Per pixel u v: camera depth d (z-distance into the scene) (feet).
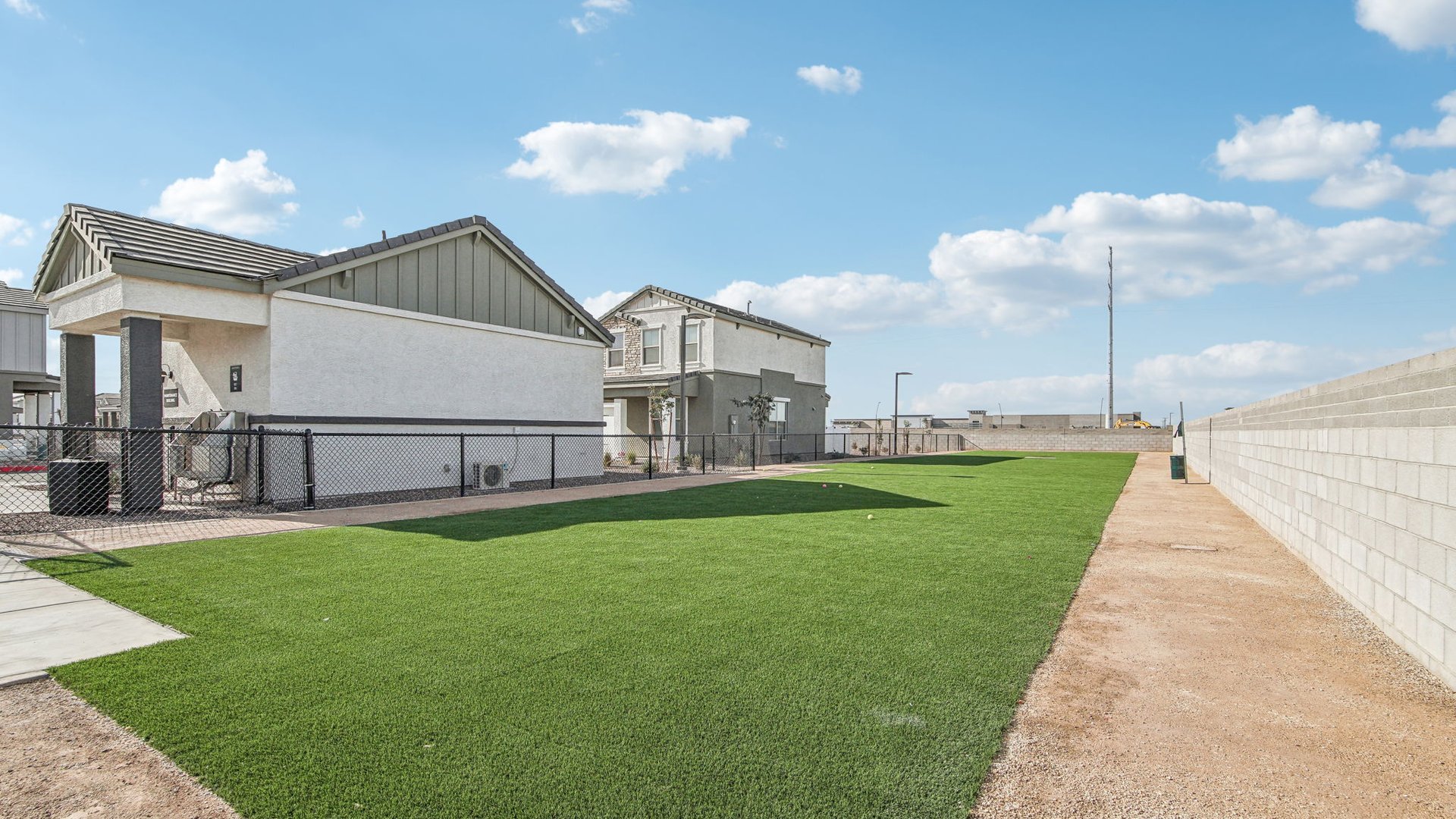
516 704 11.41
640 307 91.76
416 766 9.47
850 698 11.80
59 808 8.53
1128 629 16.07
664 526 30.01
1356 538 18.38
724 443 84.28
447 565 21.83
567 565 21.98
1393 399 16.17
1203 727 11.09
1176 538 28.94
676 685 12.28
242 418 38.58
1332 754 10.30
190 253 36.68
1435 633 13.69
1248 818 8.59
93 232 34.35
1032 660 13.80
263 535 27.04
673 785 9.03
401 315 43.88
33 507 35.60
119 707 11.25
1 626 15.24
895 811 8.53
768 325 95.76
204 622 15.70
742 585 19.57
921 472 66.80
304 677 12.50
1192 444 71.77
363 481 41.86
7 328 69.10
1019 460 92.43
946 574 21.16
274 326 37.83
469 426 47.96
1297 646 15.16
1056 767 9.73
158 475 33.60
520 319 52.03
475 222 47.98
